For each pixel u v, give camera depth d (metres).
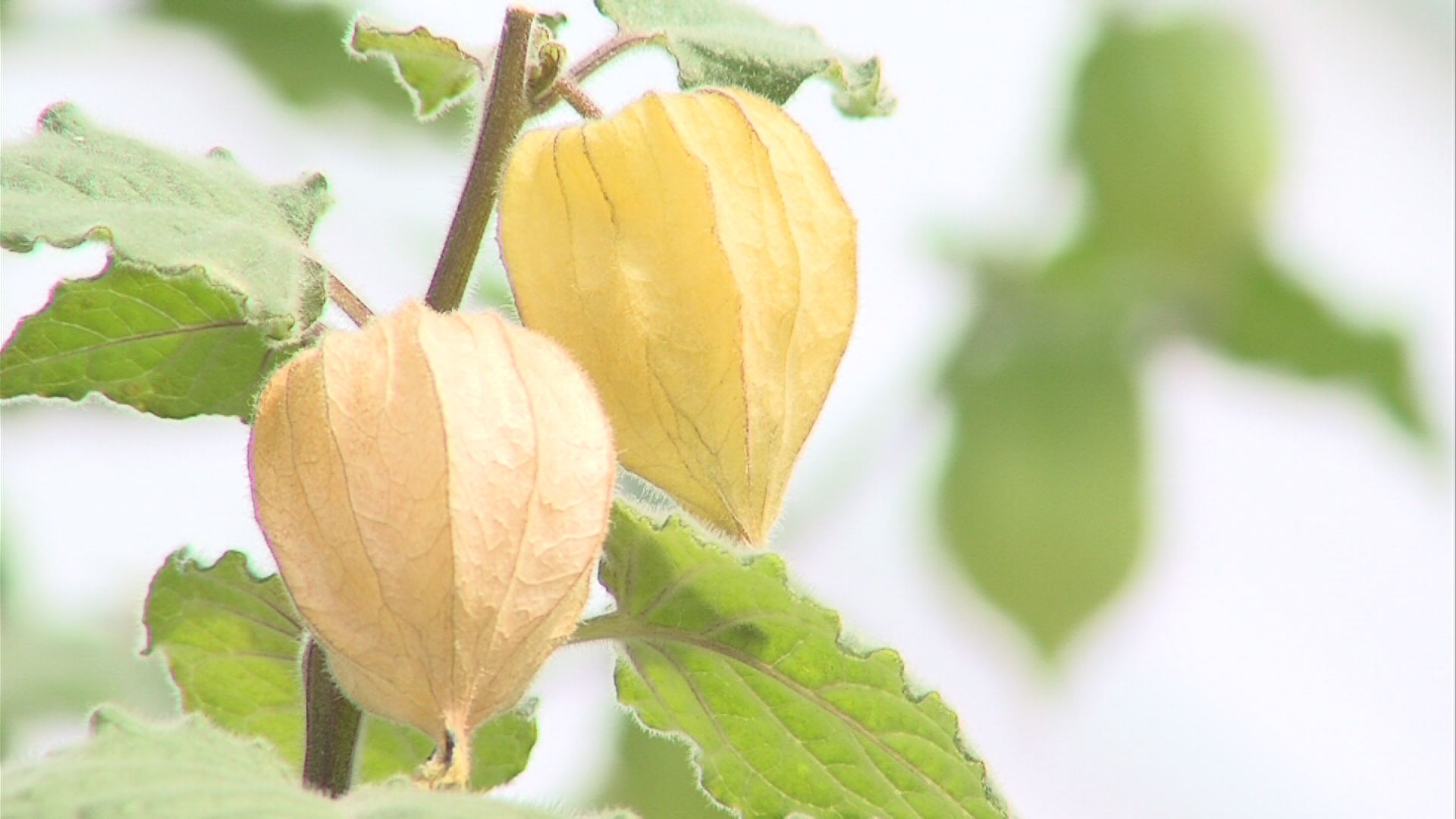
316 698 0.91
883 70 0.96
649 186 0.91
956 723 0.92
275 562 0.89
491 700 0.89
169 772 0.86
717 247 0.91
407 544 0.89
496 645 0.89
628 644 0.94
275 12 1.04
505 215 0.91
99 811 0.85
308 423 0.89
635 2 0.94
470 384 0.89
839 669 0.93
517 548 0.89
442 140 1.05
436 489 0.89
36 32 1.05
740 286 0.91
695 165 0.91
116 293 0.92
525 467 0.89
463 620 0.89
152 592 0.96
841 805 0.94
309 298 0.91
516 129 0.92
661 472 0.91
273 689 0.97
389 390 0.89
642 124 0.91
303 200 0.92
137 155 0.91
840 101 0.96
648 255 0.91
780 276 0.91
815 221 0.92
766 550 0.92
